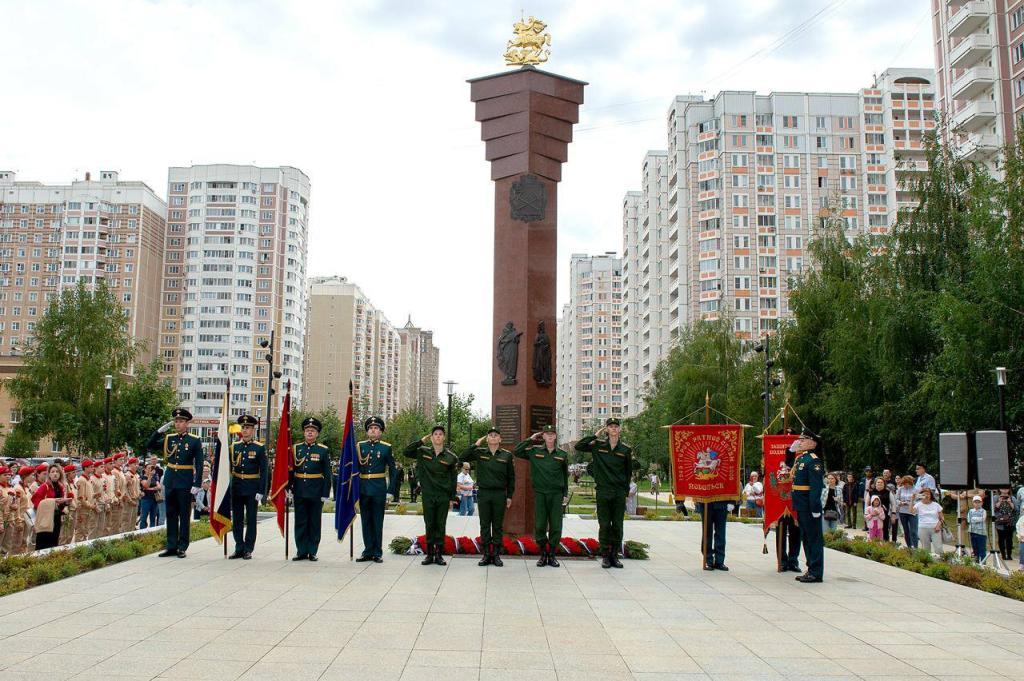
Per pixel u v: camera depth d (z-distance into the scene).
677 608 9.73
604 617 9.06
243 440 13.88
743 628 8.70
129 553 13.33
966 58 51.97
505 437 16.70
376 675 6.56
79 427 46.31
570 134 17.97
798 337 37.94
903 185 33.22
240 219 104.38
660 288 94.31
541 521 13.20
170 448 13.84
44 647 7.30
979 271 26.58
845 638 8.33
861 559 15.66
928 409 28.00
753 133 77.88
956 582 12.61
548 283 17.30
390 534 18.20
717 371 48.81
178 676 6.43
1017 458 25.53
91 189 100.19
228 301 103.12
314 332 126.75
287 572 11.94
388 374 159.12
